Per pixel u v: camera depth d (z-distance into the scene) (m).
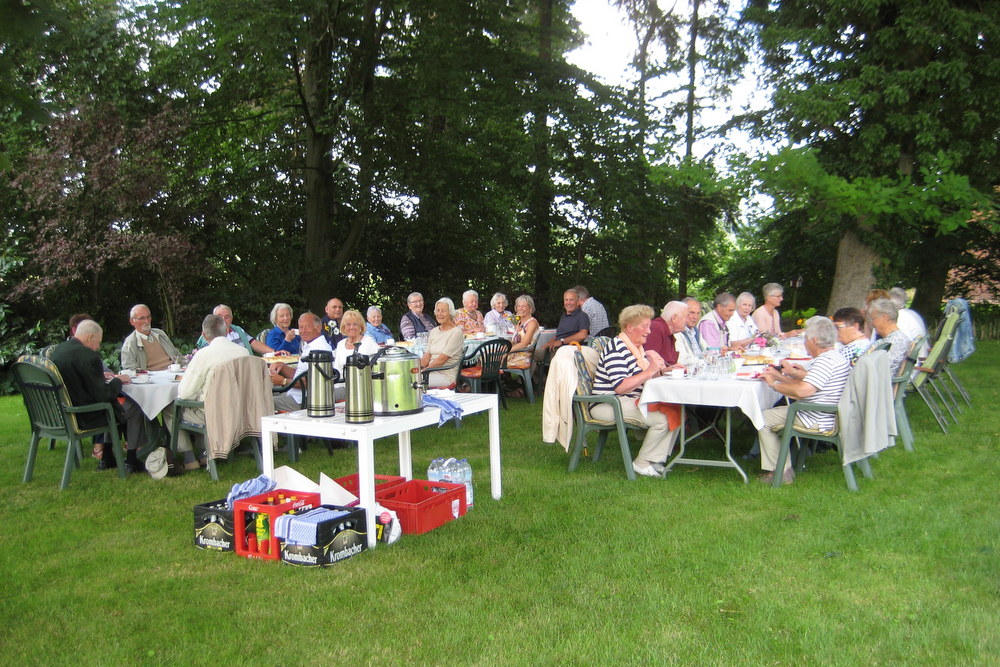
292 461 5.84
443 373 7.21
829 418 4.72
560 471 5.38
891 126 11.03
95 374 5.20
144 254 10.53
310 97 12.39
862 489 4.67
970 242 14.81
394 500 4.19
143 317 6.75
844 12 10.69
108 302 12.45
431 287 16.16
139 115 10.88
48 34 2.47
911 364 5.96
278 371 6.52
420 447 6.34
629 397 5.23
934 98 10.90
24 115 2.65
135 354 6.64
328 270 13.16
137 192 10.59
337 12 11.55
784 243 16.25
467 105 12.70
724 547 3.68
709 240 17.97
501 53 13.27
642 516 4.22
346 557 3.64
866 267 11.87
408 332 9.23
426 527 4.03
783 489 4.71
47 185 10.19
